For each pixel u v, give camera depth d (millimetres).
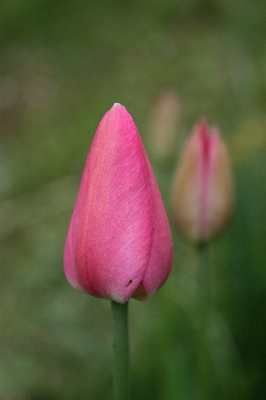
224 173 336
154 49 1148
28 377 503
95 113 968
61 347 522
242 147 530
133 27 1228
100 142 231
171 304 434
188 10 1232
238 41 1009
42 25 1264
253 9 1070
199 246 350
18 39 1244
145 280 237
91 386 486
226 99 880
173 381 406
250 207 454
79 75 1115
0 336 574
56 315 560
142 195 230
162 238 237
